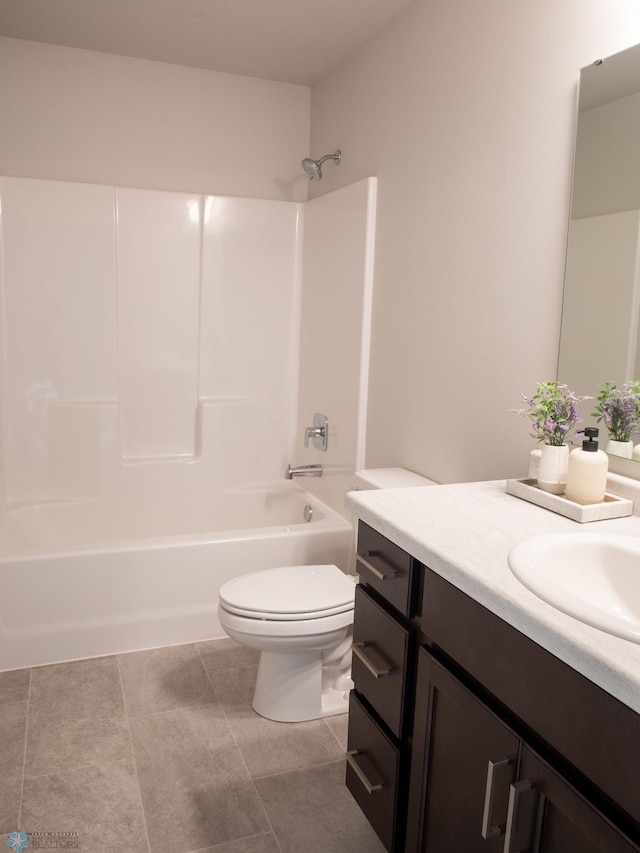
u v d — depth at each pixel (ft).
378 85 8.60
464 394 6.81
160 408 10.64
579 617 3.03
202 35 9.16
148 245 10.21
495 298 6.28
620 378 4.87
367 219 8.61
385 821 4.78
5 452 9.86
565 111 5.36
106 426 10.22
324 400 10.15
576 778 2.97
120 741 6.48
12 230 9.54
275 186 11.21
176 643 8.36
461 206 6.76
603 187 4.94
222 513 10.96
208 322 10.68
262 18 8.47
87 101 10.03
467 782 3.80
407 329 7.88
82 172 10.16
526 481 5.27
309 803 5.75
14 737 6.48
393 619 4.60
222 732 6.67
